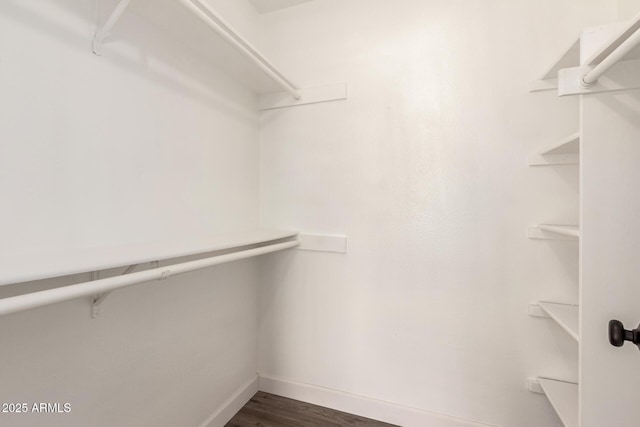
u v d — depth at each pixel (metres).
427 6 1.48
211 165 1.40
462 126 1.43
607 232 0.80
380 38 1.57
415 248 1.50
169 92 1.16
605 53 0.75
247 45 1.19
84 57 0.87
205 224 1.36
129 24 1.00
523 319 1.34
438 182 1.46
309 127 1.70
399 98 1.53
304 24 1.71
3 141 0.70
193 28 1.12
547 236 1.30
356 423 1.52
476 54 1.40
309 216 1.70
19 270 0.57
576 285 1.27
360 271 1.60
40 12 0.77
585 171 0.82
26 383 0.76
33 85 0.75
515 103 1.34
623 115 0.79
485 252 1.39
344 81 1.63
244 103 1.65
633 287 0.79
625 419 0.79
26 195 0.74
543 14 1.31
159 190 1.12
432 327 1.47
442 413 1.45
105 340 0.94
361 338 1.60
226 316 1.53
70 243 0.84
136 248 0.92
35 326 0.77
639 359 0.78
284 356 1.76
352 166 1.62
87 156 0.88
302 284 1.72
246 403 1.67
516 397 1.35
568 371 1.28
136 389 1.05
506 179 1.36
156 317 1.13
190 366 1.29
